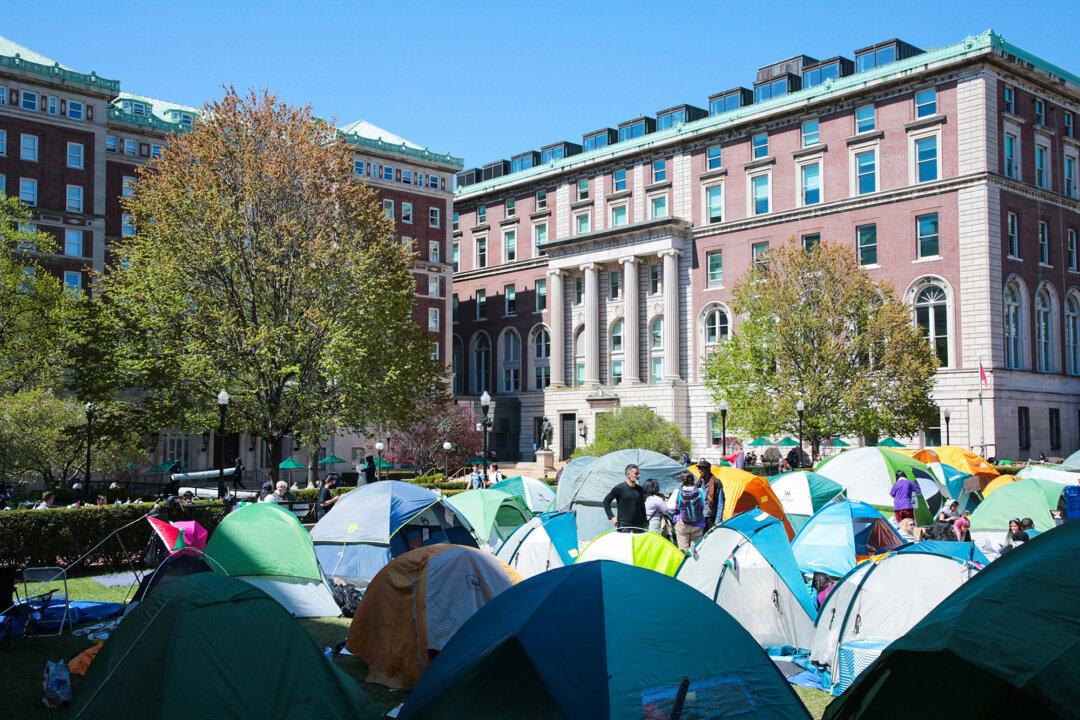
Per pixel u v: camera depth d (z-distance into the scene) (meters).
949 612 7.47
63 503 33.22
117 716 8.45
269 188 34.62
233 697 8.63
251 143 35.03
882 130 58.19
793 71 68.62
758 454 59.34
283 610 9.53
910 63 56.25
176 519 22.23
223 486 26.81
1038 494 23.09
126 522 21.88
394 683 12.07
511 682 7.93
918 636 7.38
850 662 11.91
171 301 32.81
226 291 33.44
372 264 35.72
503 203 84.50
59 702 10.70
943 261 54.78
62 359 40.72
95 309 35.84
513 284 83.12
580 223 77.31
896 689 7.95
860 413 43.41
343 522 18.95
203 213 33.16
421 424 57.28
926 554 12.27
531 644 7.92
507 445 81.88
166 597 9.16
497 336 84.12
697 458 65.88
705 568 14.30
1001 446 52.12
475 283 86.81
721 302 65.81
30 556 20.48
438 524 20.88
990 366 52.38
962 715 7.62
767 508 23.86
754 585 13.88
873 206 58.06
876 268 57.66
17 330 40.38
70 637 14.31
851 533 17.05
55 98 60.16
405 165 76.56
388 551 18.34
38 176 59.16
